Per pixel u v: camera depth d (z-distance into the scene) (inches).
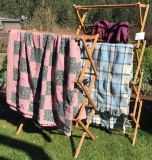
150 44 237.8
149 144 76.5
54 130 83.3
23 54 73.2
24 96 74.9
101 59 73.3
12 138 79.4
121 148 74.6
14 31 74.3
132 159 70.6
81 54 74.7
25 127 85.0
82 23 82.0
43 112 72.2
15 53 74.9
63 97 69.7
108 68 73.1
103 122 80.5
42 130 83.3
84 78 76.0
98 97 75.8
